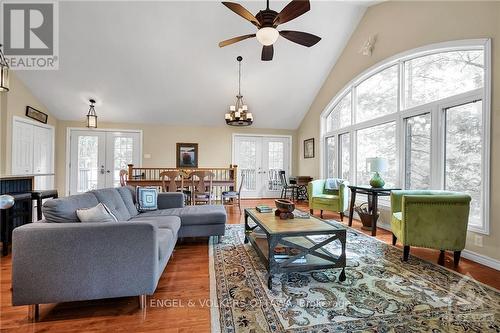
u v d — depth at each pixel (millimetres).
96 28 4062
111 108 5996
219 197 6949
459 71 2863
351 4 4004
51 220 1696
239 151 7246
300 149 7219
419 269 2250
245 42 4465
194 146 6961
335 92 5176
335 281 2016
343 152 5121
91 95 5512
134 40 4309
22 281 1458
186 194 4887
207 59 4801
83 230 1516
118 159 6570
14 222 3027
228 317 1540
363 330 1420
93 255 1524
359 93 4562
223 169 6098
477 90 2570
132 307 1664
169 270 2240
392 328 1438
